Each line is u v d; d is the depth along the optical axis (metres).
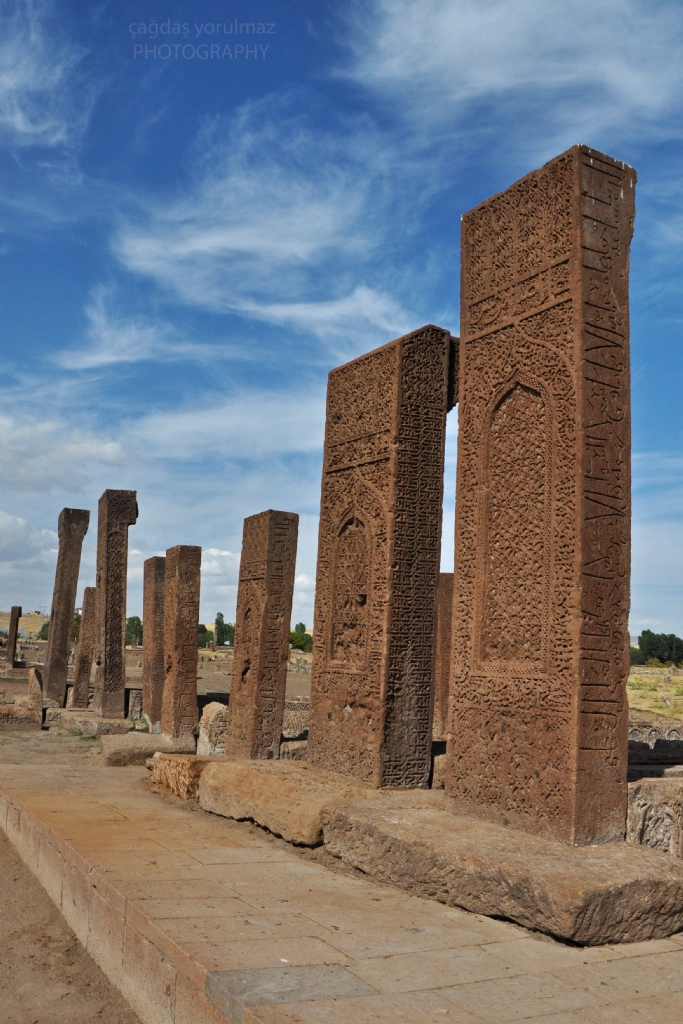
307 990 3.40
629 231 5.80
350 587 7.74
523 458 5.84
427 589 7.37
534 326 5.86
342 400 8.18
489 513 6.09
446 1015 3.24
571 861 4.67
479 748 5.82
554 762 5.26
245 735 11.16
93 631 20.12
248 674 11.30
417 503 7.39
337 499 8.03
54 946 5.34
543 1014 3.31
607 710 5.27
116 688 17.45
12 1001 4.48
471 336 6.43
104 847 5.96
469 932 4.37
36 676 18.73
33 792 8.36
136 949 4.40
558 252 5.76
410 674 7.23
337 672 7.69
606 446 5.49
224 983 3.43
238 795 7.09
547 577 5.52
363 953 3.94
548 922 4.26
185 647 14.29
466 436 6.35
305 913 4.58
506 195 6.27
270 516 11.19
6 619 111.12
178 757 8.49
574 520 5.36
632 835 5.43
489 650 5.91
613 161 5.82
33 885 6.65
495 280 6.27
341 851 5.78
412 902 4.93
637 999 3.54
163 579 17.25
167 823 7.03
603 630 5.32
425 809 6.05
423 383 7.54
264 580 11.14
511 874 4.49
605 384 5.54
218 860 5.77
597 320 5.57
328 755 7.62
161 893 4.81
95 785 8.99
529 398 5.86
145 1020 4.19
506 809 5.54
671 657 61.03
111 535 17.88
